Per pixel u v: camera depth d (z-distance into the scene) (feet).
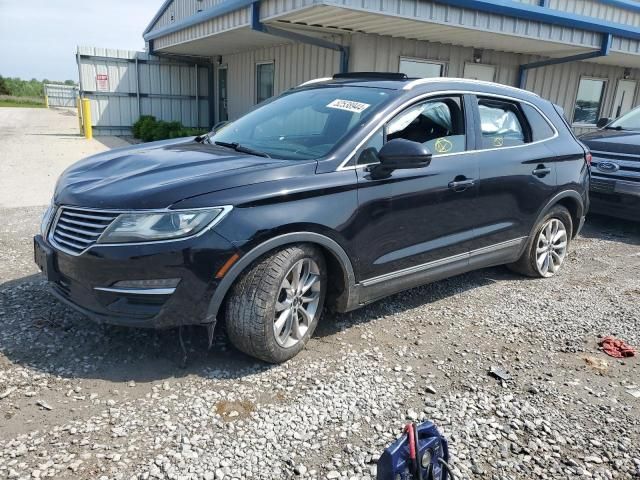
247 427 8.88
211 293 9.85
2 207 23.17
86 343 11.23
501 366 11.44
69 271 10.17
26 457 7.89
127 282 9.65
